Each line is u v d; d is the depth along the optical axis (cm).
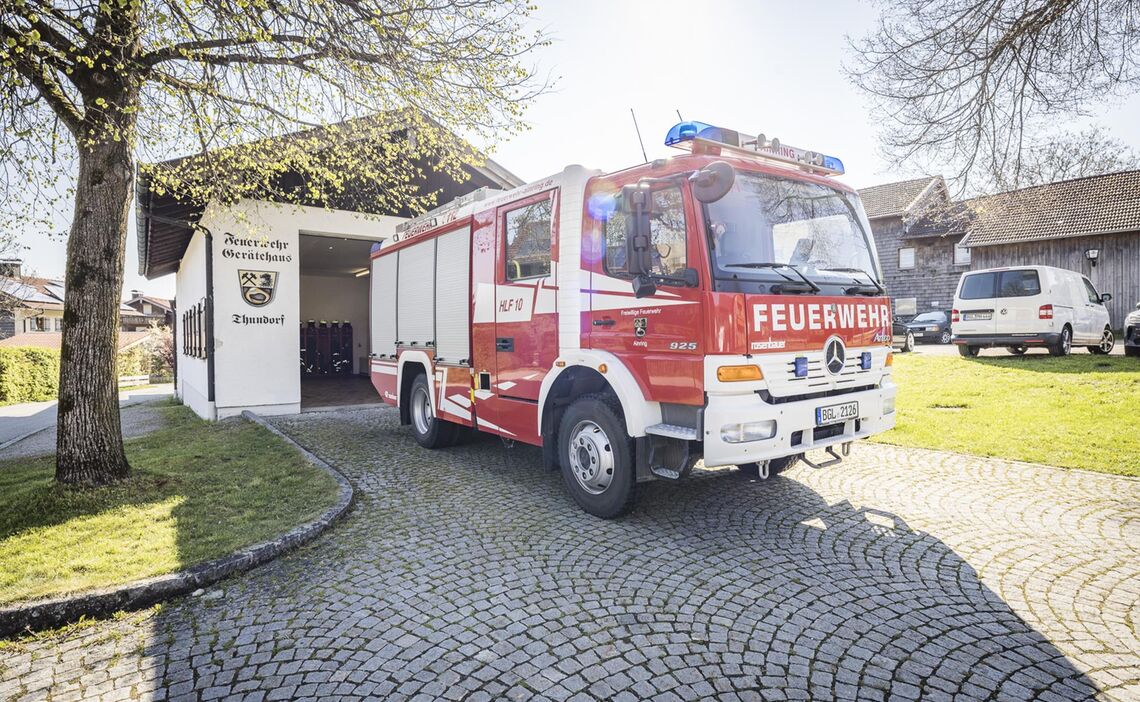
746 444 394
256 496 532
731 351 397
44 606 326
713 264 401
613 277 461
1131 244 2162
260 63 583
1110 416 707
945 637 290
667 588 348
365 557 407
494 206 596
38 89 507
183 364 1650
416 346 752
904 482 547
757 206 443
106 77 511
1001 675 260
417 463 674
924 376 1103
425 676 267
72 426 531
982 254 2489
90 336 534
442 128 683
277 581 373
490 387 604
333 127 701
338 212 1094
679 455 425
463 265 650
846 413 449
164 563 381
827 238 487
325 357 2095
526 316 549
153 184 683
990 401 852
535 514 490
